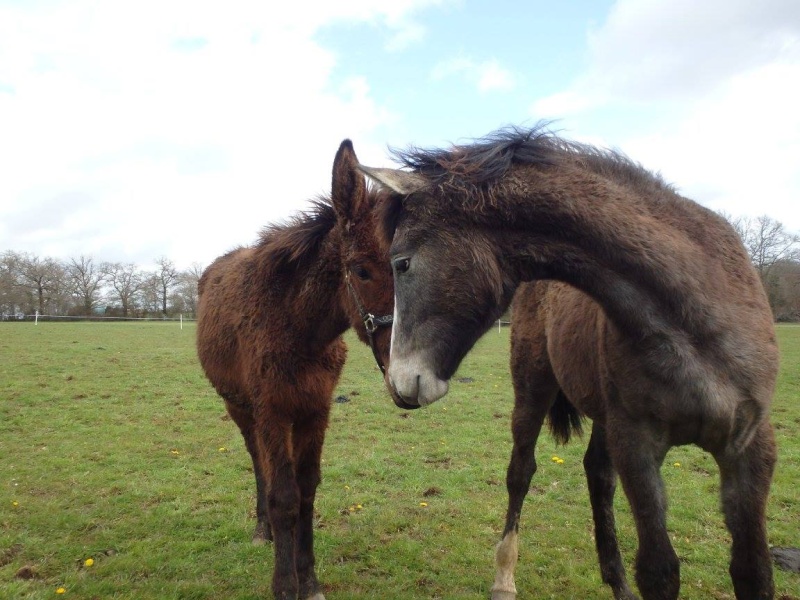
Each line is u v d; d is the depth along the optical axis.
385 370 3.08
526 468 3.85
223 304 4.20
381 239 2.62
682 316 2.24
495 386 11.56
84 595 3.62
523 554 4.20
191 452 6.81
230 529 4.63
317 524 4.77
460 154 2.49
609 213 2.29
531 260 2.39
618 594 3.56
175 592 3.66
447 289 2.31
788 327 27.53
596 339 2.84
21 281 61.28
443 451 6.80
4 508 4.97
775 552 4.07
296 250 3.49
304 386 3.54
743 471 2.40
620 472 2.56
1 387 10.80
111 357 16.17
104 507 5.05
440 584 3.82
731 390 2.26
